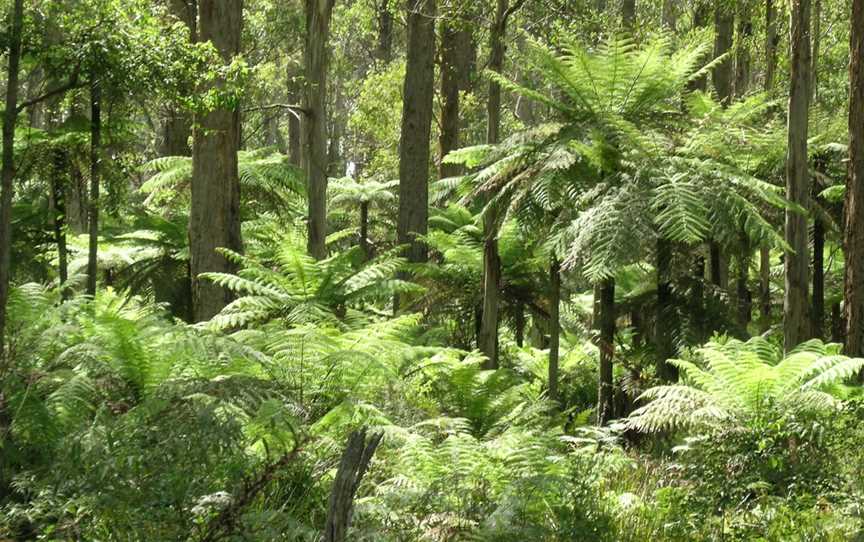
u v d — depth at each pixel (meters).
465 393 10.88
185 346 7.80
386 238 25.20
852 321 12.32
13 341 7.75
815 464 8.05
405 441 7.91
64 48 9.79
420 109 18.38
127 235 17.67
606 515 6.99
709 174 10.86
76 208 17.94
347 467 4.62
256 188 18.52
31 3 9.84
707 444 8.37
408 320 11.09
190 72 11.11
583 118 11.77
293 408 7.64
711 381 9.28
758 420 8.50
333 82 41.81
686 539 7.00
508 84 11.89
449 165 24.47
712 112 12.02
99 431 5.83
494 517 6.48
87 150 12.80
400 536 6.25
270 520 5.62
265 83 30.97
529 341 22.80
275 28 29.95
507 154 12.02
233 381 6.45
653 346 12.74
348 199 22.95
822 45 24.36
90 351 7.69
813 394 8.70
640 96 11.53
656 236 10.19
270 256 18.14
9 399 6.81
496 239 12.38
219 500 5.36
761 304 18.45
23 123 12.95
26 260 15.13
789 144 12.91
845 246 12.50
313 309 11.71
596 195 10.93
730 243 11.45
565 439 8.77
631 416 9.78
